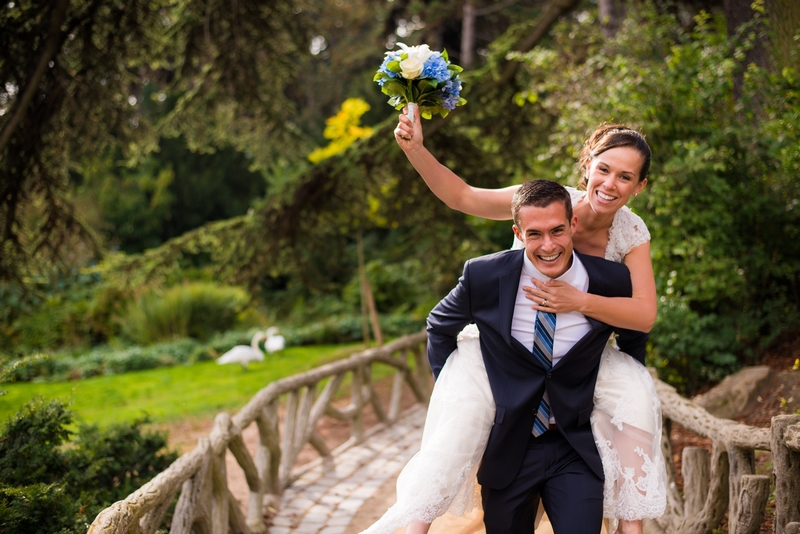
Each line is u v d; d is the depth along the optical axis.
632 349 2.88
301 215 10.86
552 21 9.80
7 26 6.53
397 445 7.22
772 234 6.84
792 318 6.93
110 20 7.38
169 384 11.36
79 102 7.54
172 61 9.58
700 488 3.89
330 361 12.68
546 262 2.55
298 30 8.94
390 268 19.06
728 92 6.89
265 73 9.07
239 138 9.88
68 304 15.54
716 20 8.28
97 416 9.04
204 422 8.62
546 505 2.66
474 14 20.45
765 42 6.30
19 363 3.84
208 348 14.42
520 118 10.55
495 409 2.71
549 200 2.48
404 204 11.22
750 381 6.11
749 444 3.27
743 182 6.82
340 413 6.98
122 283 10.29
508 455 2.66
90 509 3.64
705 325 6.73
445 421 2.71
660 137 6.93
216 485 4.25
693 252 6.50
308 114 24.41
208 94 8.84
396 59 2.84
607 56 7.74
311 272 11.66
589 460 2.60
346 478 6.08
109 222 20.69
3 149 6.64
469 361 2.82
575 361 2.60
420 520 2.62
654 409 2.73
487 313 2.66
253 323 17.14
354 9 21.94
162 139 22.33
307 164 10.83
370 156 10.30
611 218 2.82
